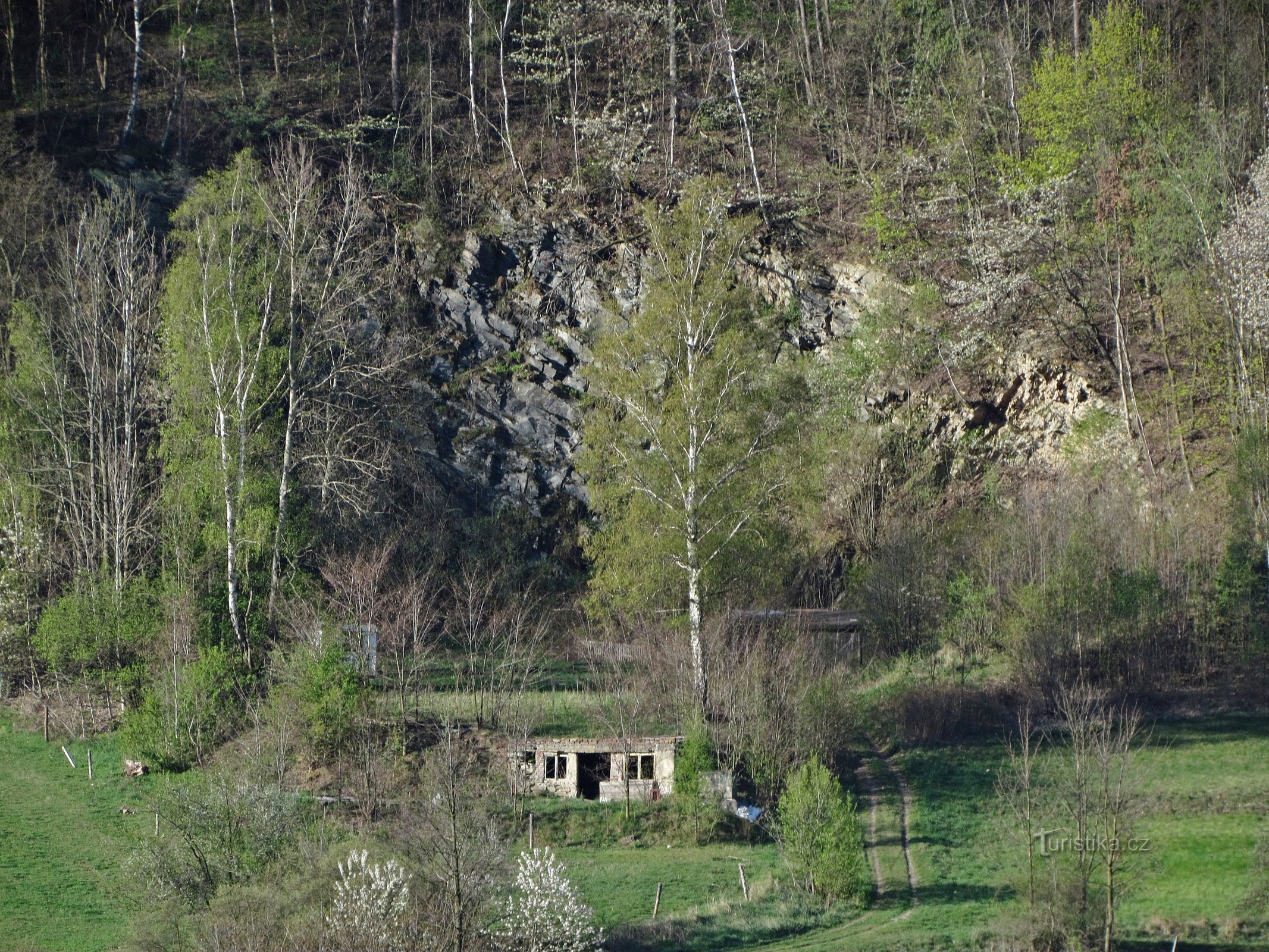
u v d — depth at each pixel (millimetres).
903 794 38406
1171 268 53562
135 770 39375
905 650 48125
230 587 43250
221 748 39531
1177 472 51281
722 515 42406
